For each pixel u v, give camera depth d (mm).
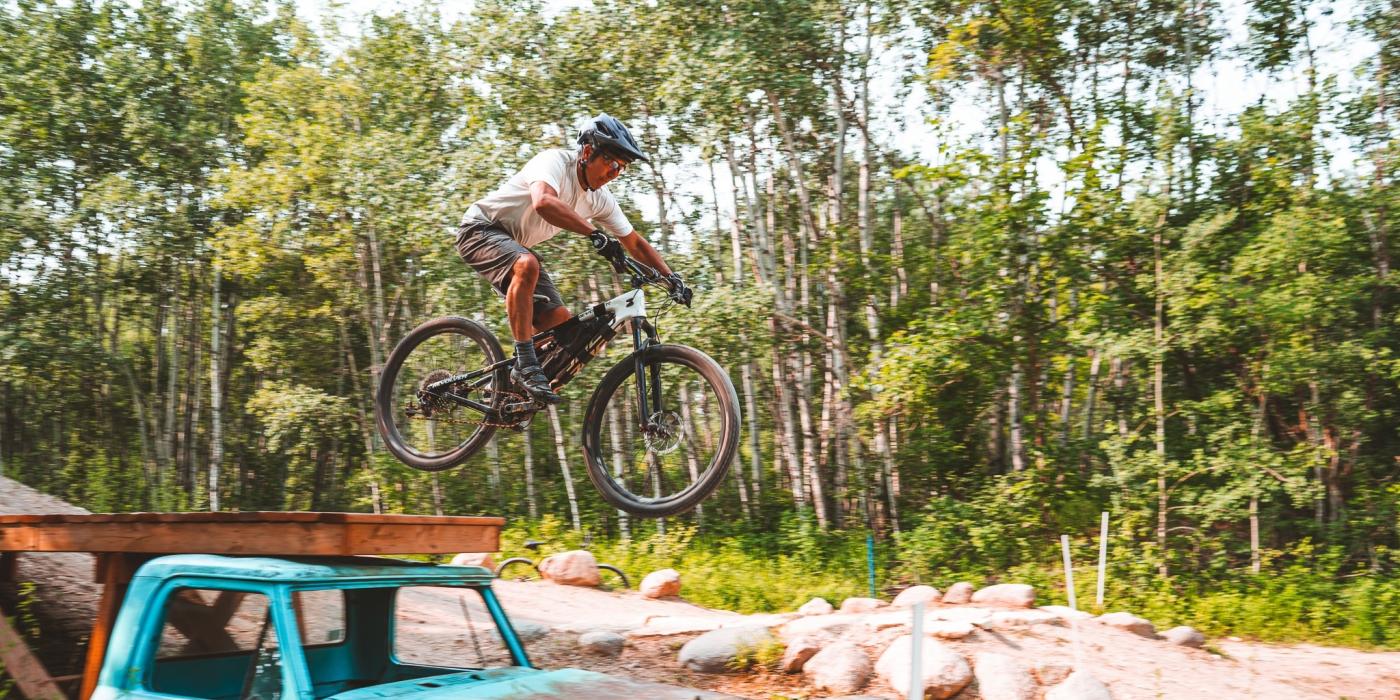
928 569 16922
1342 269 17984
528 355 4551
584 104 20922
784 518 20172
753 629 8648
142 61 28531
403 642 4312
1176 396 19141
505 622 4340
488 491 24375
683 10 19797
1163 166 17266
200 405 32438
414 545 4422
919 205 26016
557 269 19547
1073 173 16016
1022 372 18688
